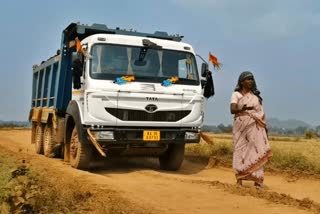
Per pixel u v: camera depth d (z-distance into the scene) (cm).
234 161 920
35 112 1773
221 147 1617
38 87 1817
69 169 1132
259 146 901
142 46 1150
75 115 1138
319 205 726
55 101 1428
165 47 1175
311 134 4941
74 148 1191
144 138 1112
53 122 1458
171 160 1259
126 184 920
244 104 902
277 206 708
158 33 1357
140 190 848
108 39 1127
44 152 1588
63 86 1373
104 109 1080
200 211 669
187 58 1192
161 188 878
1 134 3084
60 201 702
